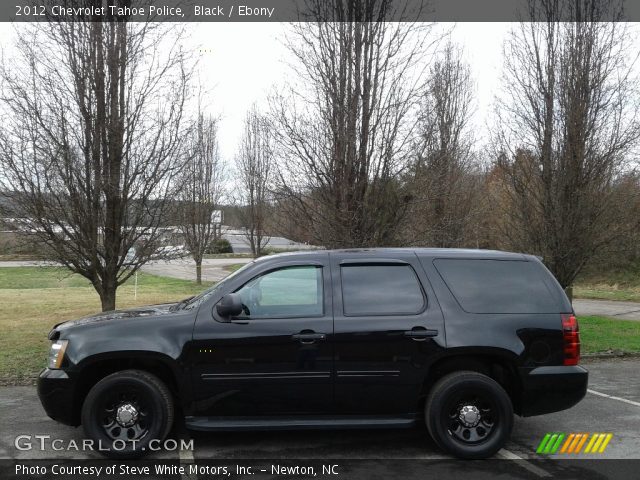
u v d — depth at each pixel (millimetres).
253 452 4809
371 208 8297
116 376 4598
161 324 4676
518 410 4820
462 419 4617
